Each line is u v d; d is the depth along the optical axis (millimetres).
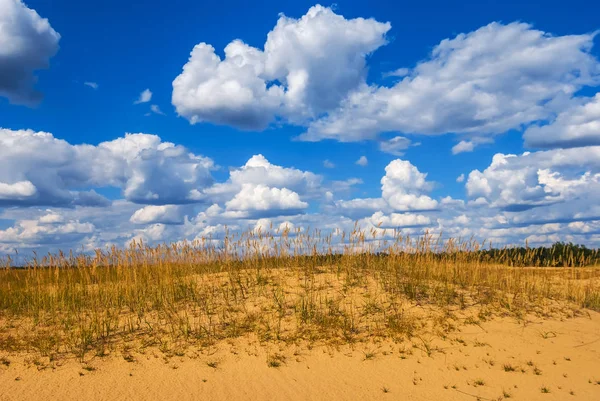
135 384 8875
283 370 9461
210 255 17062
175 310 12602
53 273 15289
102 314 12625
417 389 8891
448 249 16500
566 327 12031
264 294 13625
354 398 8547
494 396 8656
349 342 10633
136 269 15016
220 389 8766
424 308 12758
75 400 8289
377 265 16812
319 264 17234
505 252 17016
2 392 8500
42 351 10211
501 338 11102
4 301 14055
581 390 8883
